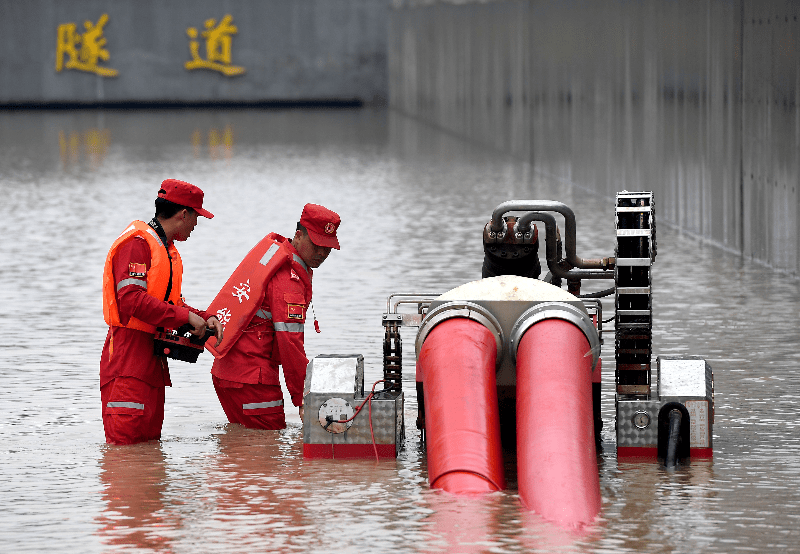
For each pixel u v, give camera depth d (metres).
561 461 11.05
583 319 12.70
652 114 39.31
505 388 12.93
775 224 28.30
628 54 42.00
